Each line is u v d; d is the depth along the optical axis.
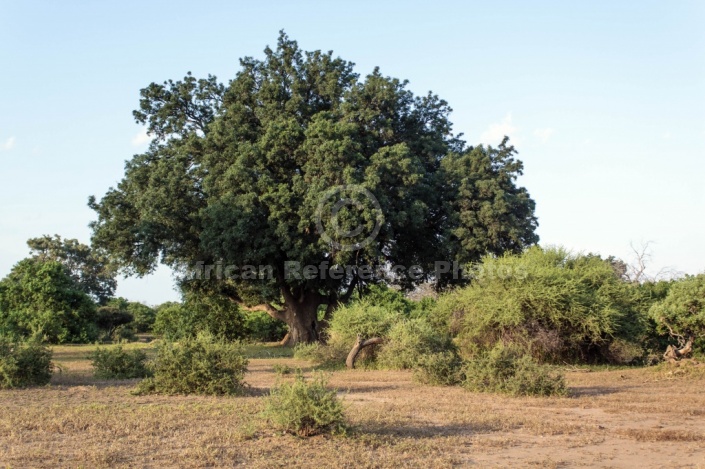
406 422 10.76
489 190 32.72
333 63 34.72
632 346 21.27
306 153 30.53
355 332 21.31
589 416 11.60
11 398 13.23
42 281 38.66
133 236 31.02
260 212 30.05
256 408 11.71
